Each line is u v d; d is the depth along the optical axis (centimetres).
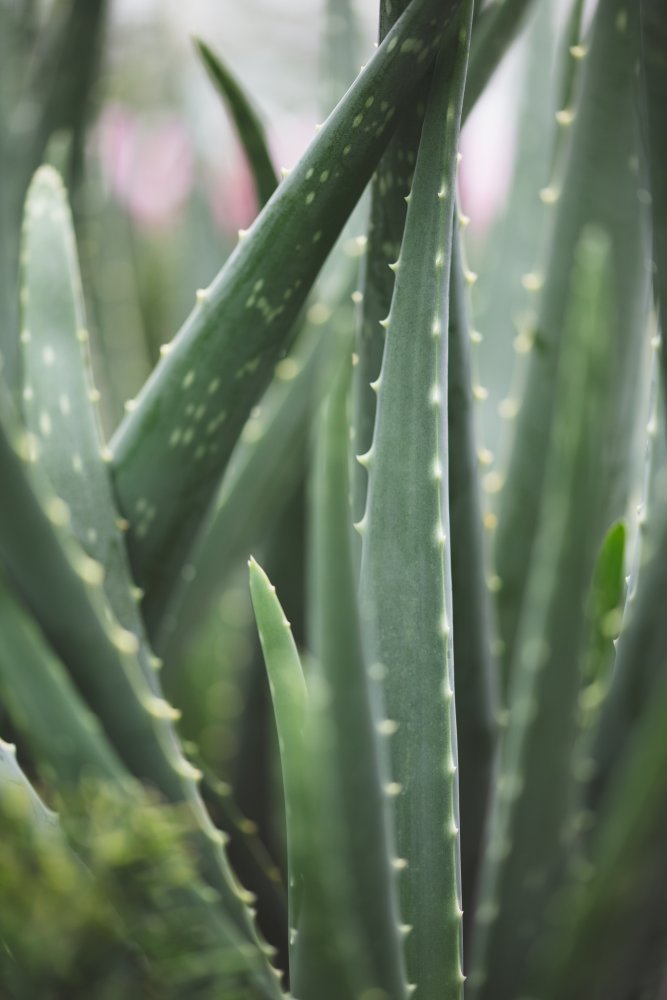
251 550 113
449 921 75
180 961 74
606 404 90
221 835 81
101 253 138
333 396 77
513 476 103
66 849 73
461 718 87
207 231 162
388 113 73
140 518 84
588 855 97
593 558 90
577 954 93
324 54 122
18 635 77
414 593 74
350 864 78
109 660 80
